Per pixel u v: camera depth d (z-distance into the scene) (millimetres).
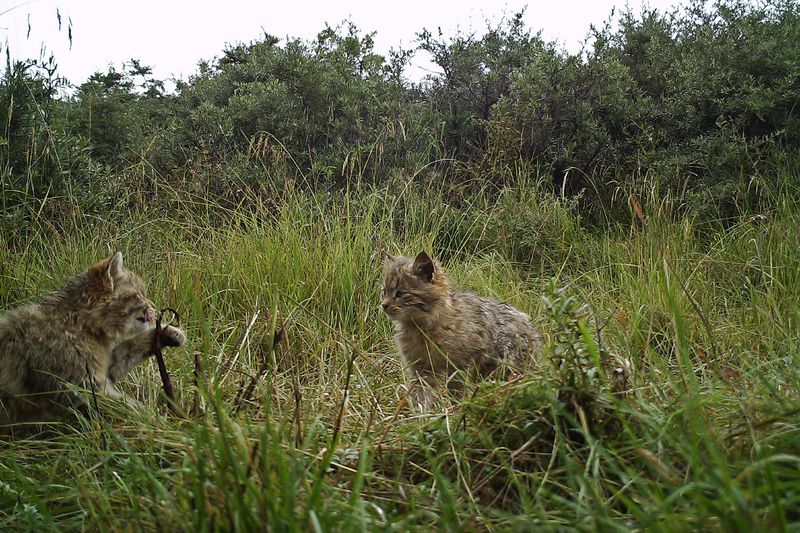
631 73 10688
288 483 2654
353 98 10742
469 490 2998
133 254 7293
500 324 5547
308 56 11289
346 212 8188
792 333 4949
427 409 4664
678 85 9828
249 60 12344
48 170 7980
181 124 10445
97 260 6836
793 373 3607
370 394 4473
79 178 8391
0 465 3541
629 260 7352
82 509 3051
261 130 10289
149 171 9820
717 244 7664
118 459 3525
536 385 3539
